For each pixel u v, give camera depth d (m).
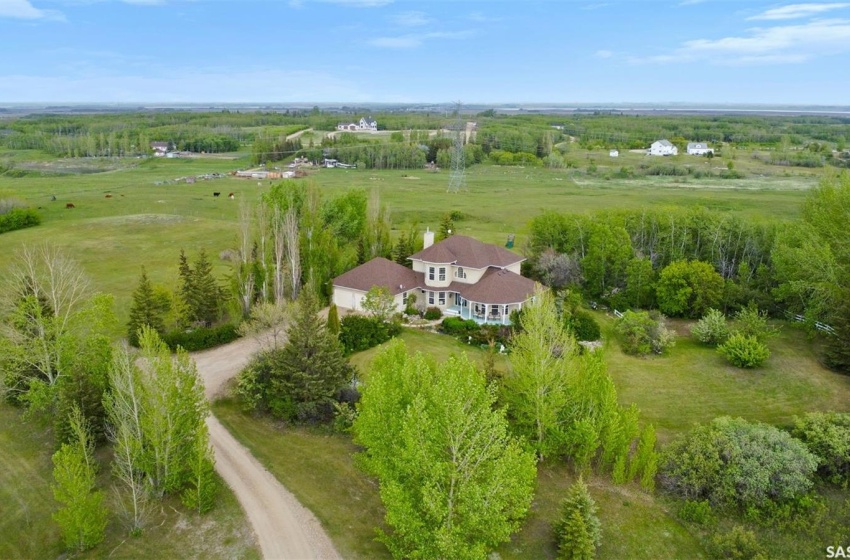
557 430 35.56
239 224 62.34
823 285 53.03
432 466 27.00
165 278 74.50
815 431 36.59
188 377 33.69
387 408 30.67
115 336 54.22
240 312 56.56
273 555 28.44
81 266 78.94
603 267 68.31
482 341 53.94
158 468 32.16
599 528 30.02
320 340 41.66
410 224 109.50
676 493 34.34
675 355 54.00
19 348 40.31
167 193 135.38
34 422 40.75
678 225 74.44
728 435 35.47
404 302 61.09
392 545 27.22
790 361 52.34
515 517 28.69
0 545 29.80
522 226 107.75
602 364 36.19
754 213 97.25
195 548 28.95
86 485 28.67
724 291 63.16
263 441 38.84
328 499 32.94
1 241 89.56
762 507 32.75
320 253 64.19
